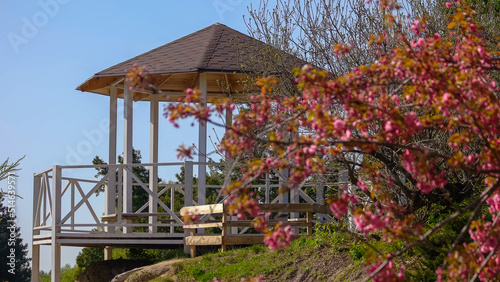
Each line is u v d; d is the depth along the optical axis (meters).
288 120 5.14
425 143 7.61
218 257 10.88
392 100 5.00
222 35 14.77
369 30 9.52
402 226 4.81
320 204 11.48
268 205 10.70
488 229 4.79
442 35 9.37
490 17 9.76
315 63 10.32
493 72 7.62
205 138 12.86
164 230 19.09
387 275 4.60
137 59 14.39
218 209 11.27
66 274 22.88
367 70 5.00
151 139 14.95
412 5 10.17
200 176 12.82
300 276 9.30
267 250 10.59
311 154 4.74
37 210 14.27
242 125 5.09
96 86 14.59
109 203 13.85
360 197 8.75
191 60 13.39
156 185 14.66
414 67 4.71
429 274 7.29
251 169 4.96
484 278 4.76
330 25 10.16
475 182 8.38
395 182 8.23
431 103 4.94
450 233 7.70
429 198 8.28
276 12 11.05
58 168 12.84
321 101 5.12
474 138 7.43
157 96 15.09
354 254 8.91
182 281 10.38
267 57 10.95
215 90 15.05
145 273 11.01
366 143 4.64
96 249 22.67
